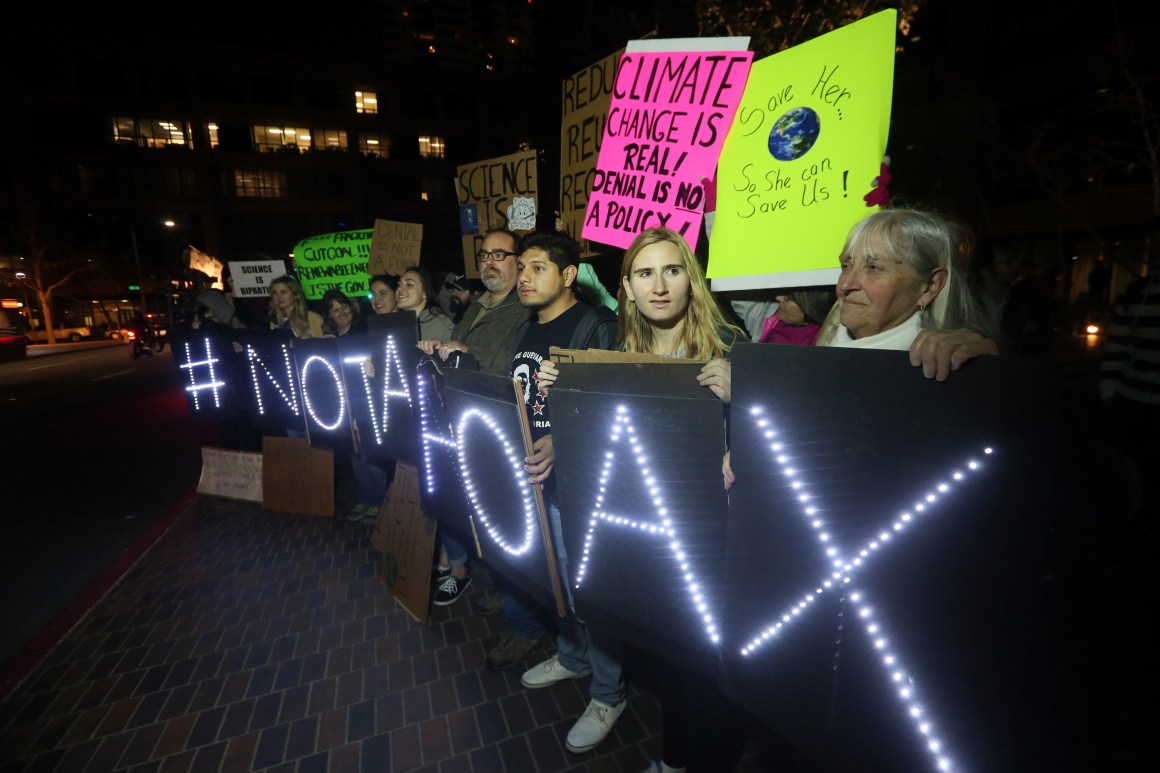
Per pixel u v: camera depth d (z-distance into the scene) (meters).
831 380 1.06
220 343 5.32
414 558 3.11
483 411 1.99
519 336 2.78
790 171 1.85
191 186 42.09
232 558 3.89
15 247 38.12
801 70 1.82
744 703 1.34
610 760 2.15
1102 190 18.42
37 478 6.16
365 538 4.13
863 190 1.68
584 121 3.17
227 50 41.59
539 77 7.74
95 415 9.84
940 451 0.94
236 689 2.59
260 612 3.21
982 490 0.90
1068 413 1.09
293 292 4.57
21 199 38.22
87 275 40.19
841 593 1.09
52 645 2.95
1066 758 1.89
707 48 2.06
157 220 41.59
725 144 2.04
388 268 5.30
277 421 4.77
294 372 4.47
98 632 3.06
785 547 1.18
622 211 2.37
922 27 19.62
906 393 0.97
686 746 1.81
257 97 43.12
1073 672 2.22
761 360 1.16
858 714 1.11
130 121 40.62
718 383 1.33
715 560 1.41
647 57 2.25
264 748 2.26
